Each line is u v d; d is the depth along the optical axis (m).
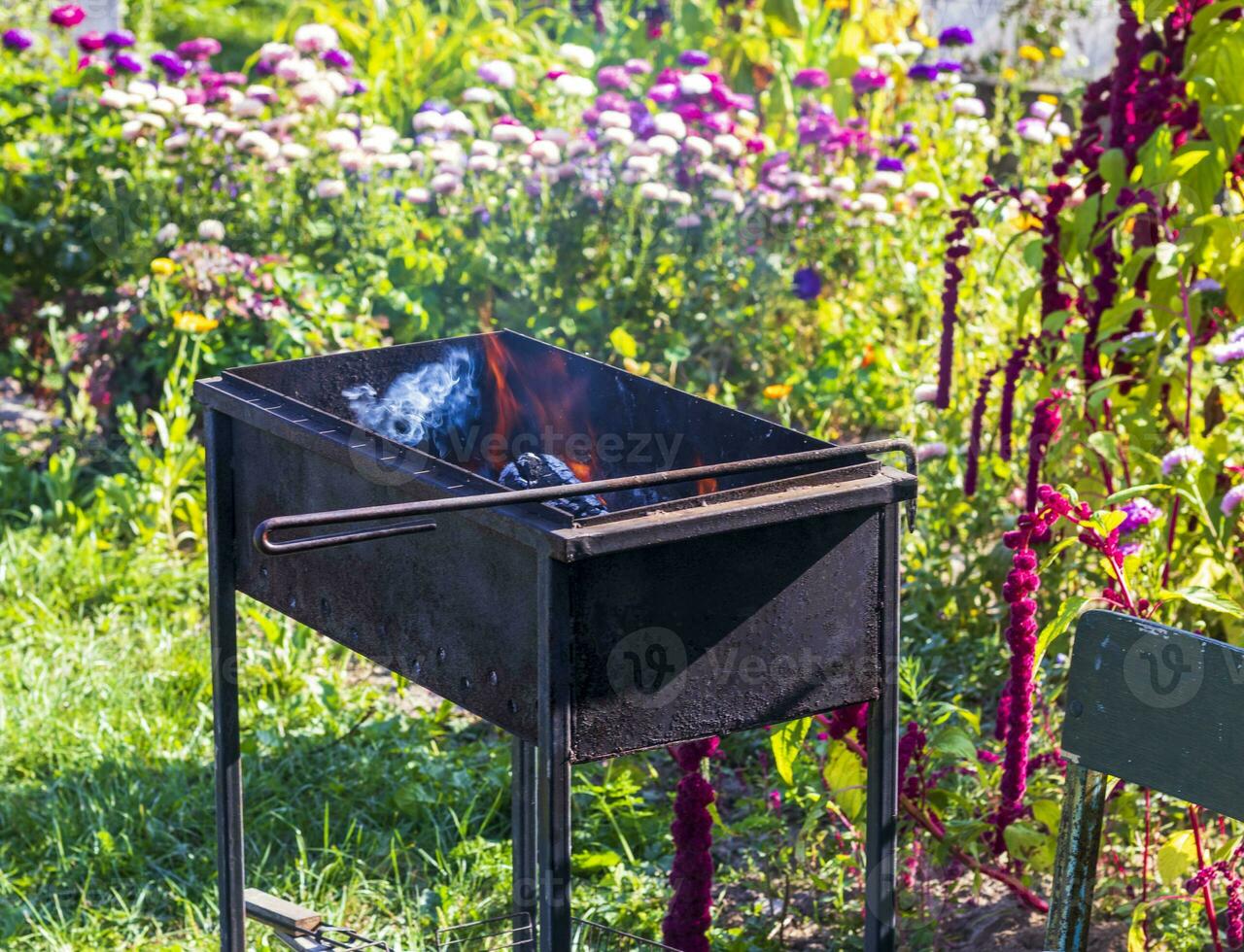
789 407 6.45
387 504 2.63
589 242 6.86
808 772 3.73
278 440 3.05
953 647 4.79
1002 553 4.68
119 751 4.26
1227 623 3.60
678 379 6.77
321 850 3.91
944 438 5.29
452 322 6.89
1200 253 3.79
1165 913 3.36
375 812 4.11
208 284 6.34
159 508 5.72
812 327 7.00
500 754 4.25
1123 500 3.57
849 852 3.63
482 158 6.85
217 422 3.19
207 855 3.87
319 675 4.80
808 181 6.87
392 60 9.05
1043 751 3.82
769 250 7.00
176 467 5.80
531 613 2.41
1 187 7.29
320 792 4.18
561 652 2.34
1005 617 4.73
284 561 3.09
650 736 2.46
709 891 3.17
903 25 9.10
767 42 8.69
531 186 6.88
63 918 3.61
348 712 4.59
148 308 6.46
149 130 6.97
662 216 6.80
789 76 8.56
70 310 7.28
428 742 4.39
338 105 7.50
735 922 3.59
